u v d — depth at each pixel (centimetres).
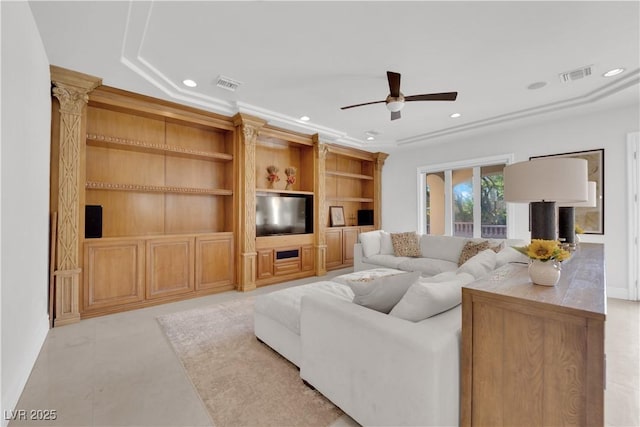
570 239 238
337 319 162
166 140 395
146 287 343
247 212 423
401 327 135
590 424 100
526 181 166
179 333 268
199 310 331
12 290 167
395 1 199
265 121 430
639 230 366
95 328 278
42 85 238
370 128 502
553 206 178
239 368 209
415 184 616
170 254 364
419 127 493
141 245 341
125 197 366
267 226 473
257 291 417
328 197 611
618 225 379
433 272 384
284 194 520
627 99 351
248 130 417
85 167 309
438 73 302
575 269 161
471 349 127
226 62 279
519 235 469
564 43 249
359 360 149
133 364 213
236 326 285
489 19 218
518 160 471
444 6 204
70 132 289
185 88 337
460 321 143
